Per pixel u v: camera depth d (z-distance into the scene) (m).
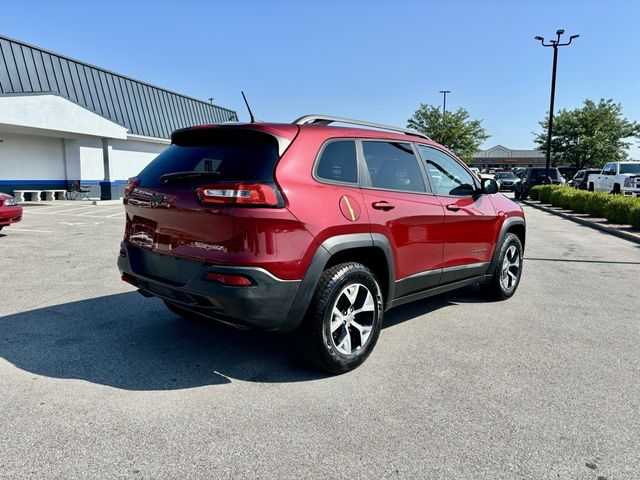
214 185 3.23
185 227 3.41
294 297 3.32
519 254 6.00
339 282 3.53
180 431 2.86
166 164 3.87
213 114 36.81
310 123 3.84
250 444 2.75
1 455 2.59
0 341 4.23
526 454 2.70
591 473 2.54
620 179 23.33
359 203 3.73
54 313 5.04
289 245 3.25
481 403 3.28
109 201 22.23
